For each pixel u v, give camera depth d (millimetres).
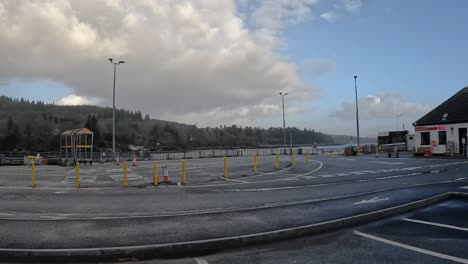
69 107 131250
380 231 7941
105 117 132125
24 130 104625
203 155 62562
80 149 37500
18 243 6984
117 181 19438
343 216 9086
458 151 36500
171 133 129000
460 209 10273
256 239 7285
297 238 7574
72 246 6750
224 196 13750
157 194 14414
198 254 6605
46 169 30344
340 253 6438
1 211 10820
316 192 14516
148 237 7410
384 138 62906
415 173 21766
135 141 115062
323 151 71562
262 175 22281
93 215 10078
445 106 39750
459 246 6699
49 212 10602
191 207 11359
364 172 23266
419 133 40219
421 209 10375
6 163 40875
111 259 6406
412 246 6734
